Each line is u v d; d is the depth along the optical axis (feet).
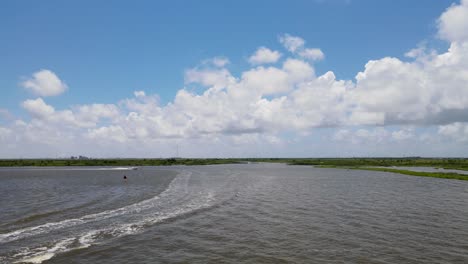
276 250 77.51
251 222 106.73
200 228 98.17
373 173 390.42
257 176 339.16
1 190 203.00
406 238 87.92
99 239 84.58
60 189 208.64
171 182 260.83
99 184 247.09
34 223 102.01
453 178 291.38
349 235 90.84
